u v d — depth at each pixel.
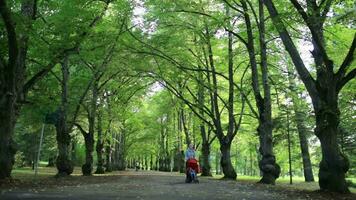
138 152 79.31
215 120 30.16
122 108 38.66
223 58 29.89
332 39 20.22
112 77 31.84
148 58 28.39
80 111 32.09
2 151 14.87
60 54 17.38
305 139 31.98
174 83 34.72
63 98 24.17
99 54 22.20
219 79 33.66
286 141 35.81
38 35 16.22
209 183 20.33
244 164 86.44
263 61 21.52
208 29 25.97
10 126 15.10
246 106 36.44
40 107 21.72
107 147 47.06
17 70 15.91
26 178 20.48
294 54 14.62
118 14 23.25
